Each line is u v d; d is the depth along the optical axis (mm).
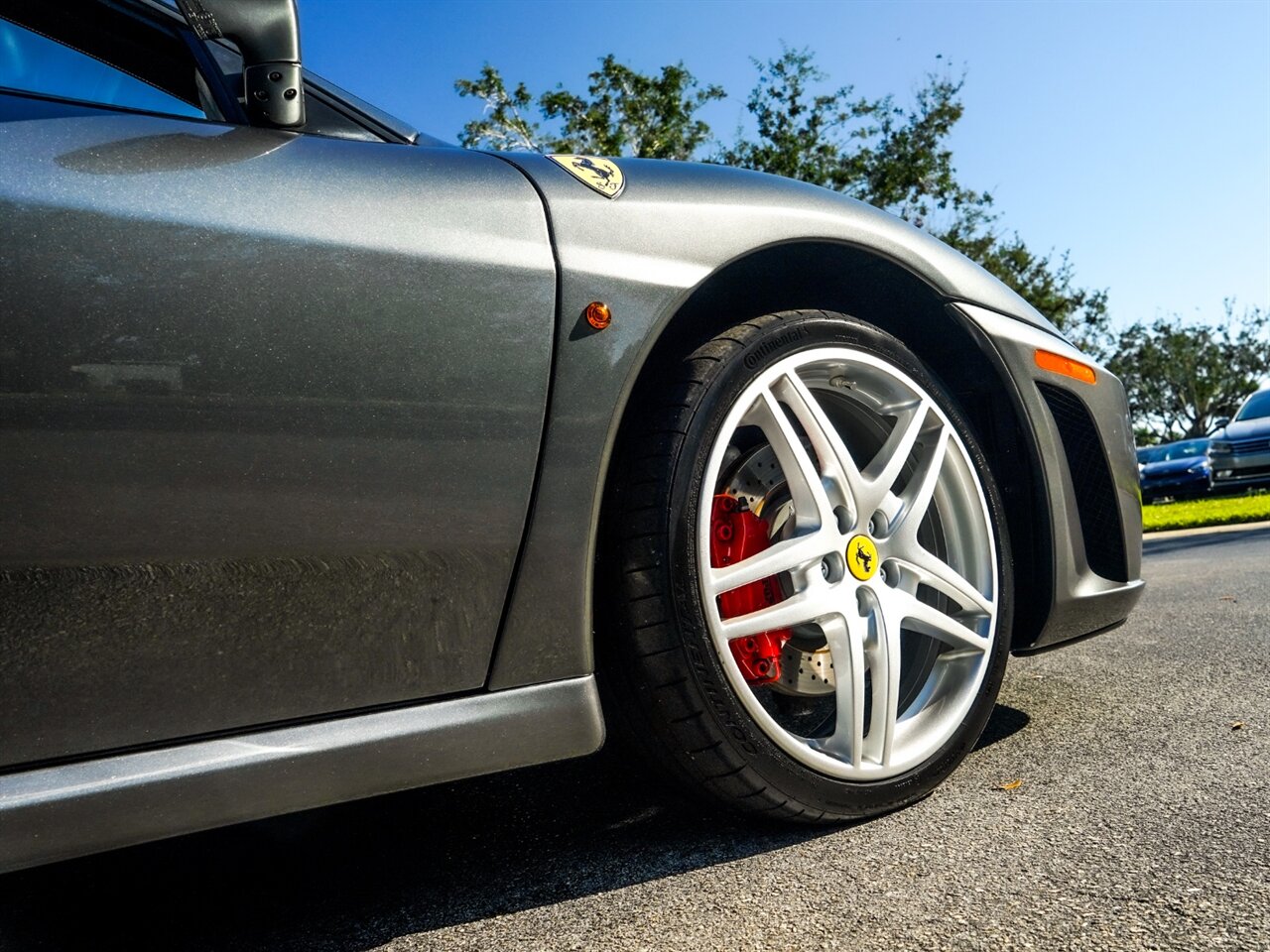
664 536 1161
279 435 954
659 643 1157
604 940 974
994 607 1452
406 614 1045
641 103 14883
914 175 15383
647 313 1178
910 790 1317
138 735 926
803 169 15336
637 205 1226
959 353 1581
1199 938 889
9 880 1233
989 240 17078
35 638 874
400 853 1272
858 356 1366
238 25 1021
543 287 1113
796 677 1396
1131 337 41500
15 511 851
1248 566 4195
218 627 950
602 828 1318
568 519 1123
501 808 1433
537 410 1098
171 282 917
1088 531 1725
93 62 1094
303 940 1028
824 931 954
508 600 1104
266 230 974
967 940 913
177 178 961
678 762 1196
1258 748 1483
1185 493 15070
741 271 1375
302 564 980
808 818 1237
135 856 1300
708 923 993
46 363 860
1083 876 1040
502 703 1103
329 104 1236
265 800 964
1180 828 1162
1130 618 2910
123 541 896
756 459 1400
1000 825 1220
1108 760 1471
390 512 1014
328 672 1009
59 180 905
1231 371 39906
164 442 905
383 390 1005
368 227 1030
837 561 1288
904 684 1451
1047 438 1586
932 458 1411
